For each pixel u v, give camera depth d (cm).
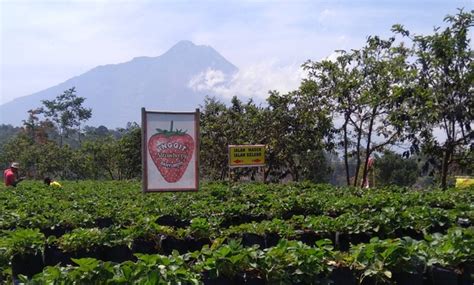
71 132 7700
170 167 1527
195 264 620
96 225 1200
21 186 2420
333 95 2197
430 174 1812
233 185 1994
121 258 941
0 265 914
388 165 3491
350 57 2148
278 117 2528
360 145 2255
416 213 1010
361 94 2069
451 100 1630
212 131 2975
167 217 1235
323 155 2828
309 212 1287
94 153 5175
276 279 591
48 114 7444
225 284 608
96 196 1741
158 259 569
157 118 1516
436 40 1611
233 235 972
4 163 5822
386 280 614
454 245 658
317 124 2339
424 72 1664
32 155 5309
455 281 637
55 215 1187
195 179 1545
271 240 955
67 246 909
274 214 1271
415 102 1648
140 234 962
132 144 4491
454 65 1627
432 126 1702
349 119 2214
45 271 568
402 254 623
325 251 640
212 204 1327
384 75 1975
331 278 619
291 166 2662
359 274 624
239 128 2872
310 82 2269
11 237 917
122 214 1204
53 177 5384
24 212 1227
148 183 1506
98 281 560
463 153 1761
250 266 611
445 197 1344
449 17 1627
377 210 1184
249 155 2141
